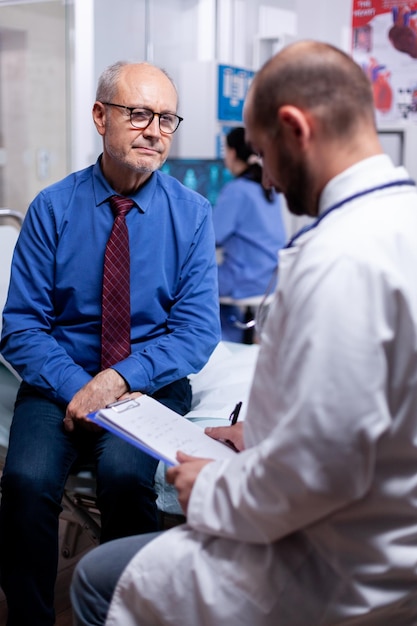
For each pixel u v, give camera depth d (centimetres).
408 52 502
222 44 463
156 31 404
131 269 199
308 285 108
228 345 273
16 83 356
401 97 509
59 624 203
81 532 232
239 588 118
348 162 115
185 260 207
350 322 104
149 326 204
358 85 113
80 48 338
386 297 105
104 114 194
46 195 202
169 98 193
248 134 121
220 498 118
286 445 106
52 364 191
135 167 192
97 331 200
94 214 199
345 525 114
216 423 198
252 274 425
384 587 117
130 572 126
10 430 191
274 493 109
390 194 114
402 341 107
